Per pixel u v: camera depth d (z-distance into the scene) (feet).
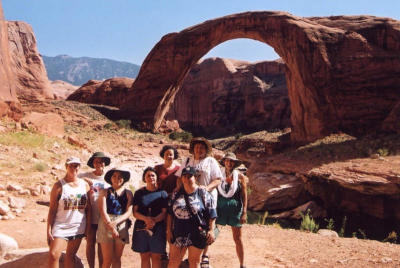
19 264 14.06
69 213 12.94
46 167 35.06
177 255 12.77
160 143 108.88
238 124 269.85
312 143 113.19
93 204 14.02
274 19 141.59
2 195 24.35
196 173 14.21
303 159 83.30
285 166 80.28
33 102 140.05
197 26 159.43
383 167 58.18
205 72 303.48
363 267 16.53
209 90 298.15
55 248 12.50
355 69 122.11
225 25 152.25
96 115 145.48
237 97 285.02
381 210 52.11
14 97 67.15
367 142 85.92
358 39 125.39
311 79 126.11
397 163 59.77
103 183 14.24
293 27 134.82
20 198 24.26
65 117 124.77
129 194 14.01
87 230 13.74
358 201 55.36
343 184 55.21
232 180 15.66
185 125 302.25
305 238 23.57
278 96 250.37
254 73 281.95
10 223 20.34
